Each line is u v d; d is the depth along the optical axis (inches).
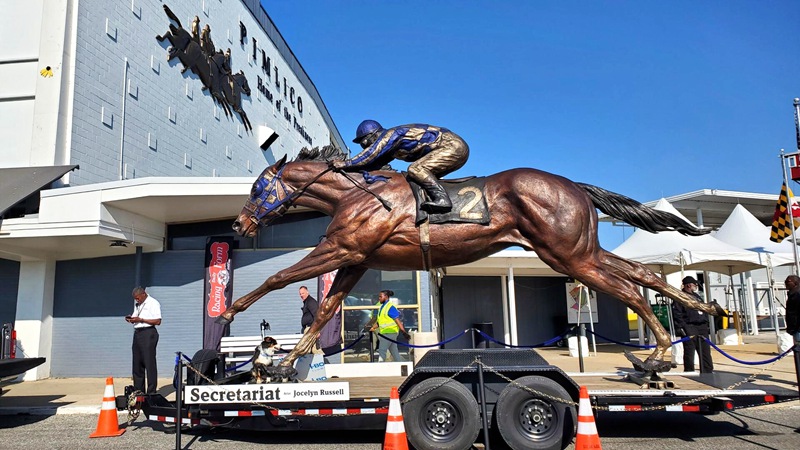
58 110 415.5
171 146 555.5
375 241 213.0
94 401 339.0
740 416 267.4
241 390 211.2
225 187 383.6
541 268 651.5
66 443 233.1
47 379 444.1
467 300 743.7
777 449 202.7
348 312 445.7
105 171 456.8
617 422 254.7
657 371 215.8
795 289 306.3
